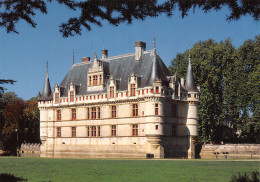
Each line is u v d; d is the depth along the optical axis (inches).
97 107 2861.7
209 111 3034.0
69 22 601.6
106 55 3154.5
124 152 2652.6
